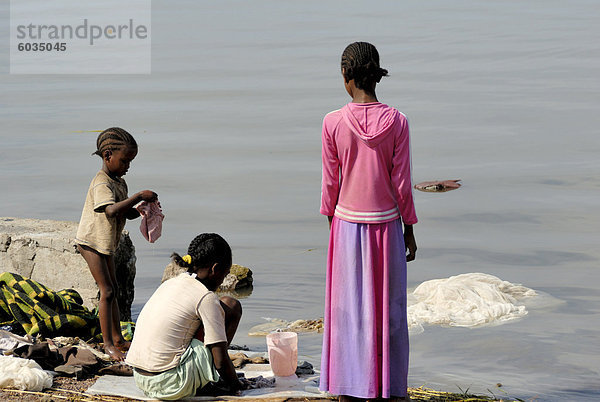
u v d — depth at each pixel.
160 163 27.88
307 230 21.14
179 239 20.58
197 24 71.81
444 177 25.48
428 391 11.30
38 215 22.33
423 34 59.69
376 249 9.37
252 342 14.33
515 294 16.53
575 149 28.23
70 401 9.55
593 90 38.56
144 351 9.64
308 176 26.06
